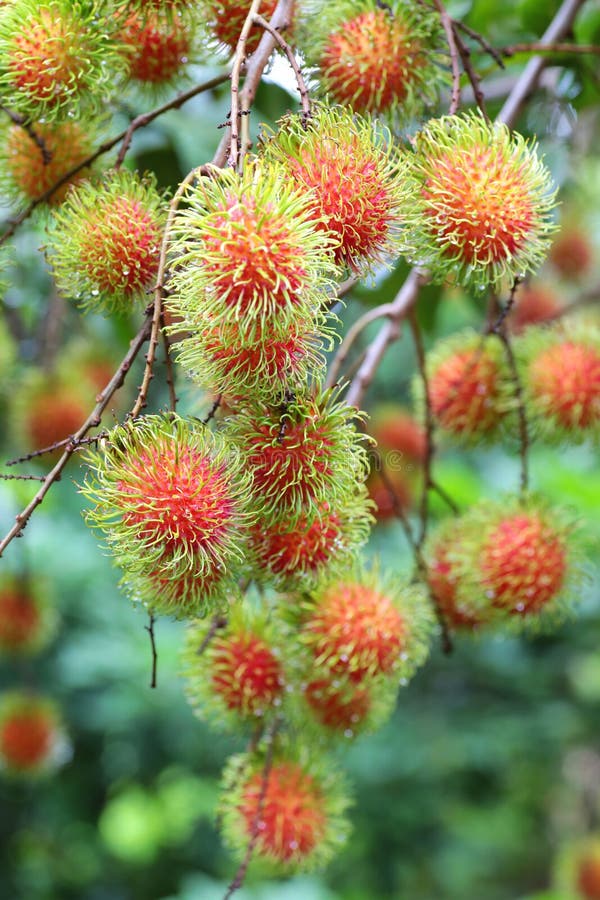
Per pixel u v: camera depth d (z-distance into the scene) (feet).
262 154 2.50
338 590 2.77
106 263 2.60
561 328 3.30
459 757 5.80
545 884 7.73
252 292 2.39
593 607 5.11
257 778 2.88
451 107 2.65
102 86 2.68
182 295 2.43
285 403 2.49
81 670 5.44
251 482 2.48
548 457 4.38
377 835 5.86
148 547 2.45
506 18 3.59
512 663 5.59
